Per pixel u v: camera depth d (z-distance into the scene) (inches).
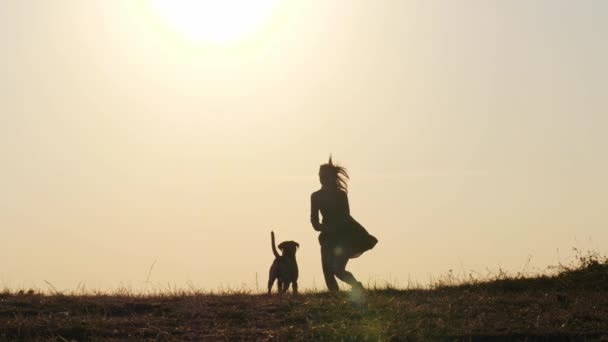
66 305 504.1
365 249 573.9
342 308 490.6
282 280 682.2
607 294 539.5
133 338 430.0
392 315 471.8
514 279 618.8
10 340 427.2
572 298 519.5
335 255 570.3
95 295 558.6
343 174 582.9
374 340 423.8
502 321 457.4
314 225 578.6
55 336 434.6
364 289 572.1
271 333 441.1
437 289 590.6
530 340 424.8
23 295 548.1
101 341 426.0
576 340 422.0
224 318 474.6
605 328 439.5
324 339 426.9
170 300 528.1
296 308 492.7
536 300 517.0
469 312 482.0
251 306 502.3
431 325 449.7
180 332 444.8
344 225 574.2
